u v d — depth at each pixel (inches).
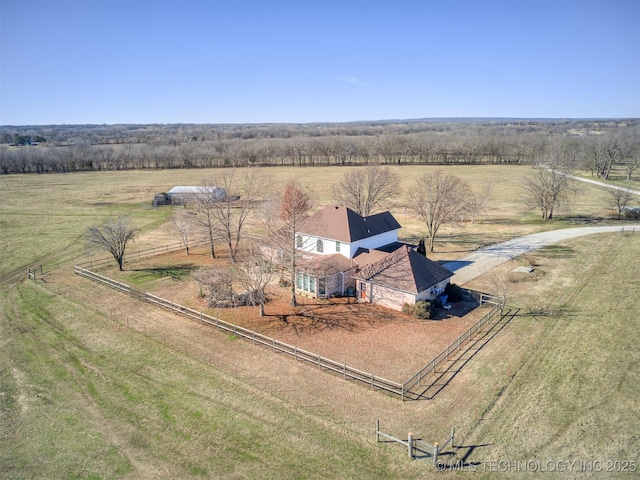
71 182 4980.3
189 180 5019.7
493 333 1349.7
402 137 6811.0
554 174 2950.3
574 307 1528.1
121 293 1717.5
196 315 1505.9
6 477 831.1
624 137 5472.4
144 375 1173.1
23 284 1860.2
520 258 2090.3
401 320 1445.6
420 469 815.7
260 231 2642.7
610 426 922.1
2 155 5821.9
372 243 1883.6
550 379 1098.1
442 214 2215.8
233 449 886.4
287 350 1256.2
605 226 2714.1
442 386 1076.5
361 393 1053.2
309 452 869.2
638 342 1269.7
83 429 967.6
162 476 824.3
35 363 1249.4
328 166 6254.9
